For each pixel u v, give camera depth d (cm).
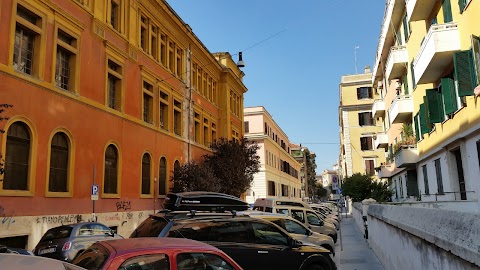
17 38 1502
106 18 2022
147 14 2477
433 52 1442
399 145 2509
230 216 882
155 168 2442
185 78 3027
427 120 1756
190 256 498
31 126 1480
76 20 1780
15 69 1434
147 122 2433
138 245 494
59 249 1158
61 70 1720
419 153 2194
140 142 2278
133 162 2186
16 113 1417
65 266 303
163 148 2572
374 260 1320
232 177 3070
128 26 2238
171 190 2597
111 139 1989
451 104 1517
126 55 2183
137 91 2297
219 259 517
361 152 5134
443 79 1545
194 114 3181
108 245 504
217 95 3806
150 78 2461
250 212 1251
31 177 1459
